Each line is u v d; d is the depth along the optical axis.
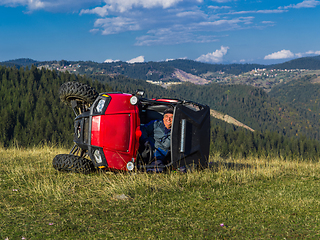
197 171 5.71
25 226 2.96
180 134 5.36
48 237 2.71
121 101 5.22
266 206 3.77
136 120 5.26
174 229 2.95
